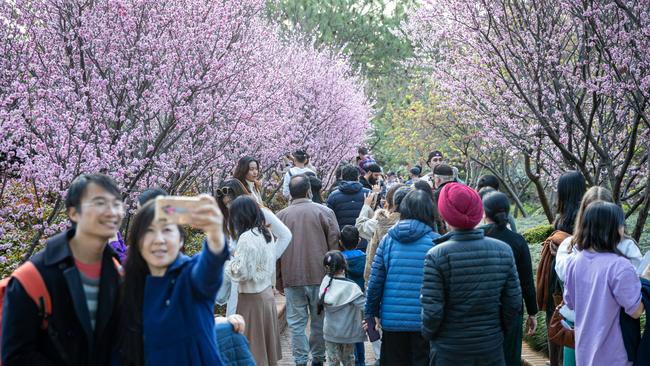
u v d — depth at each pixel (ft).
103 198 9.56
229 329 11.71
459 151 59.47
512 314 15.02
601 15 24.07
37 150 19.89
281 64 45.98
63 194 19.58
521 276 17.94
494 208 18.03
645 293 13.94
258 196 25.54
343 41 97.91
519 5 28.86
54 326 9.37
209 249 9.20
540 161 32.24
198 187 38.96
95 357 9.61
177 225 9.86
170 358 9.59
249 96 30.81
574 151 31.35
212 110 26.50
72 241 9.70
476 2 27.99
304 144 49.67
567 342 16.19
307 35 85.97
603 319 14.02
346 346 21.61
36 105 20.77
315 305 23.35
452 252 14.58
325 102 53.62
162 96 24.25
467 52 32.22
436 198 24.21
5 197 22.36
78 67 24.23
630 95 25.36
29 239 24.30
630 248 15.01
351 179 29.63
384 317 17.44
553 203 47.37
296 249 23.13
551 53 27.20
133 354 9.59
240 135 32.71
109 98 24.00
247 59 28.45
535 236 36.22
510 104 30.63
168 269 9.73
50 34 23.84
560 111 27.09
